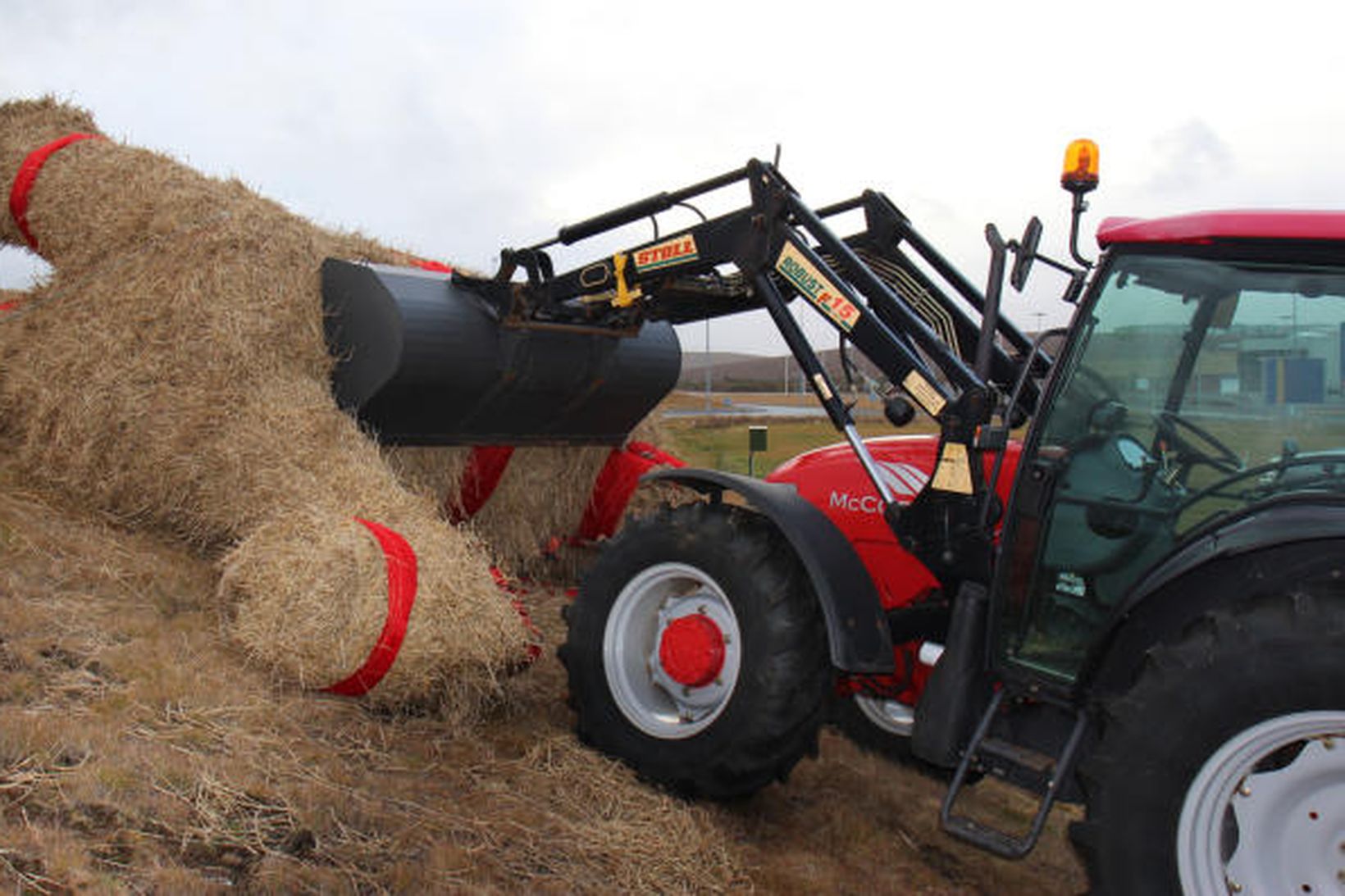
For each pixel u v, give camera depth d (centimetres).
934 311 409
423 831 305
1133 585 278
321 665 375
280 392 481
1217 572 268
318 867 273
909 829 382
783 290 437
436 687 387
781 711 338
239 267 493
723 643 365
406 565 387
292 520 423
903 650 398
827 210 433
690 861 323
